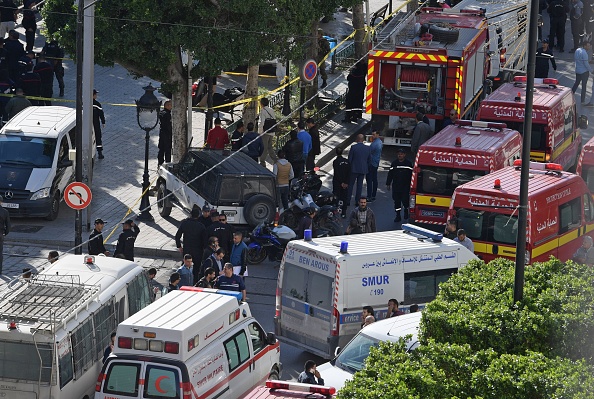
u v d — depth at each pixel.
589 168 71.44
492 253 61.94
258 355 48.09
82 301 45.72
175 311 44.66
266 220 68.31
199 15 72.50
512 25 105.31
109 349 47.31
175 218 75.38
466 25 95.62
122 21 72.31
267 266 68.44
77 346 44.97
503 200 61.38
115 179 81.56
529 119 38.81
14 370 43.41
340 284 52.22
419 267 54.47
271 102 97.94
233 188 68.19
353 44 113.81
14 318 43.72
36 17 118.69
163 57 73.75
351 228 65.44
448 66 88.12
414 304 54.09
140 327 42.62
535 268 40.31
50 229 71.94
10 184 72.00
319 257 53.16
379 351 36.31
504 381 32.53
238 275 57.03
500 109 80.94
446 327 36.91
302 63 85.12
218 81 105.75
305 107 97.19
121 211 75.56
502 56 105.75
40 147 74.44
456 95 88.62
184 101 78.19
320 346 53.38
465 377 34.00
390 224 76.31
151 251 69.06
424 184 70.50
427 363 34.25
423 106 89.81
